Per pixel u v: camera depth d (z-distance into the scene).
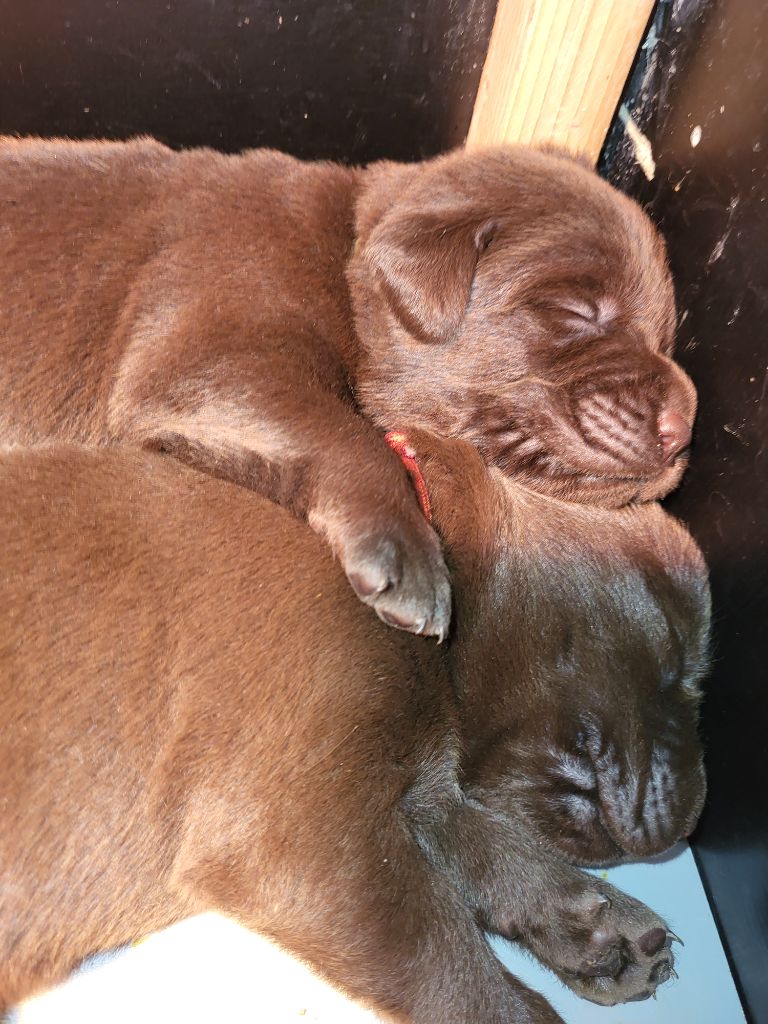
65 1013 0.29
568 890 0.30
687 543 0.31
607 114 0.36
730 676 0.31
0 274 0.34
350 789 0.27
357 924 0.27
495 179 0.34
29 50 0.39
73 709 0.26
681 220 0.35
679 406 0.33
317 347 0.34
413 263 0.33
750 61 0.32
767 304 0.31
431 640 0.30
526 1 0.34
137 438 0.32
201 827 0.27
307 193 0.36
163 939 0.31
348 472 0.31
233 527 0.28
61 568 0.27
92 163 0.36
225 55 0.40
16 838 0.26
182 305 0.33
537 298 0.34
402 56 0.39
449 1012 0.27
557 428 0.34
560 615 0.30
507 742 0.30
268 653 0.27
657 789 0.30
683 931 0.32
